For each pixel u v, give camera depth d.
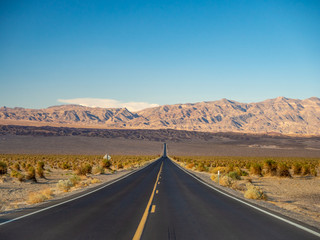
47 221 8.96
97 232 7.62
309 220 9.88
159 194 16.22
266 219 9.59
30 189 20.53
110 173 37.91
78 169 32.69
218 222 9.04
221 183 23.44
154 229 8.02
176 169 44.81
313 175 35.91
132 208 11.55
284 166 34.53
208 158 100.75
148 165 57.22
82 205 12.23
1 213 10.39
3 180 24.34
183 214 10.38
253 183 28.00
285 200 17.98
